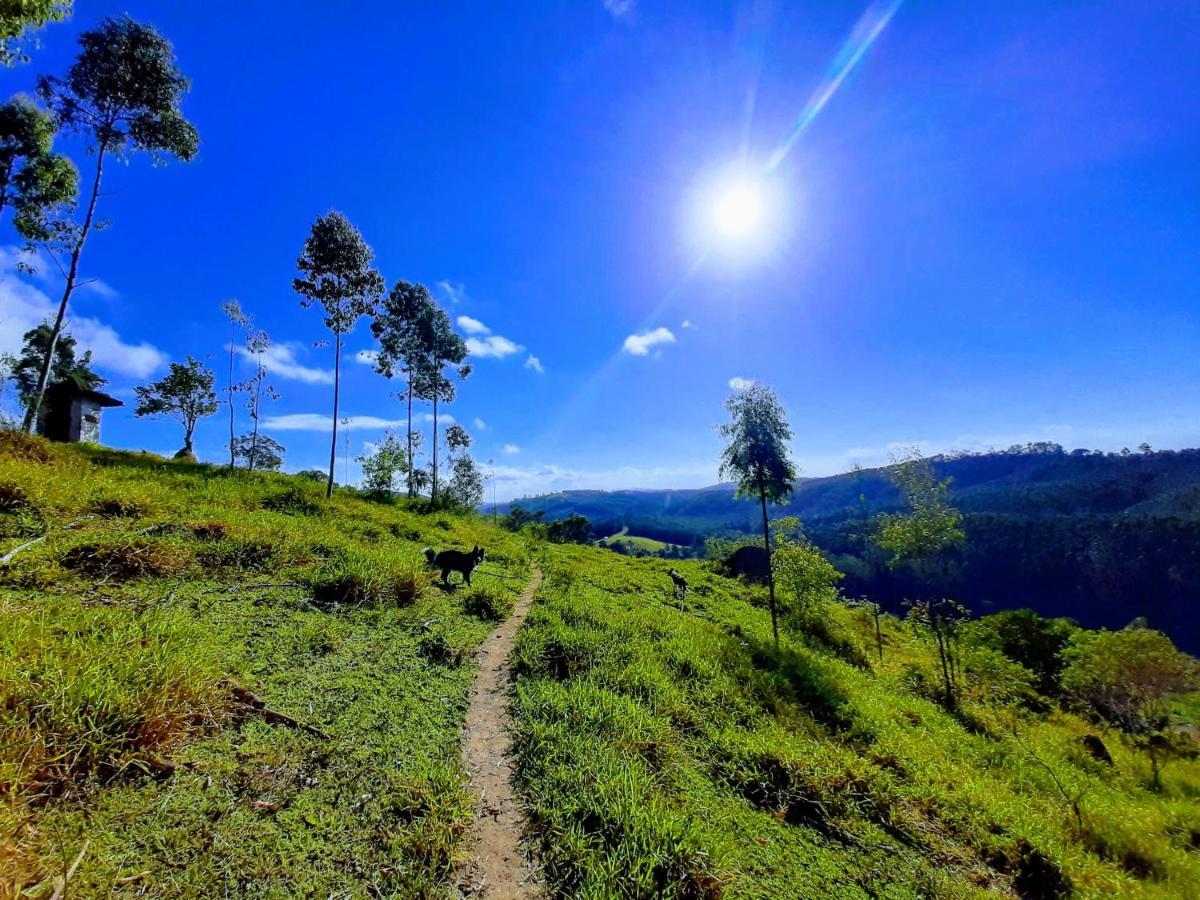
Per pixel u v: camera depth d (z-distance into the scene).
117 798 3.18
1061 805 7.91
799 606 19.31
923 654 20.50
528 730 5.41
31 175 21.05
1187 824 7.87
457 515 30.45
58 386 26.53
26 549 6.75
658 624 11.72
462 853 3.51
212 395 29.16
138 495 10.55
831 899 4.05
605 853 3.71
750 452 15.63
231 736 4.10
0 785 2.85
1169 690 15.50
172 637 4.85
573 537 56.16
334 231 20.95
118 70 20.16
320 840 3.30
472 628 8.78
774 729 7.33
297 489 18.44
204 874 2.80
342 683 5.52
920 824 5.87
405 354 34.94
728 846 4.27
